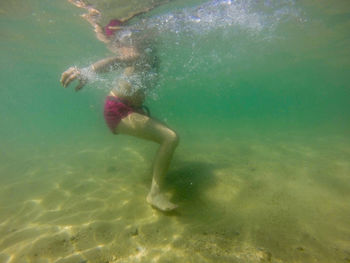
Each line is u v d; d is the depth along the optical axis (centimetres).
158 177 135
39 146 408
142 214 136
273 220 128
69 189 178
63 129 721
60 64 771
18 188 190
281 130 509
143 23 251
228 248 109
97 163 239
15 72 957
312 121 769
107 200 155
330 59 775
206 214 134
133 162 231
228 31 368
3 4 303
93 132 557
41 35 450
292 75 1263
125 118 137
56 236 121
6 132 727
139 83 142
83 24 344
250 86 2023
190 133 445
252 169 195
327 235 116
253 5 283
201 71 770
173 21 265
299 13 340
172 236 118
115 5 224
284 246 110
